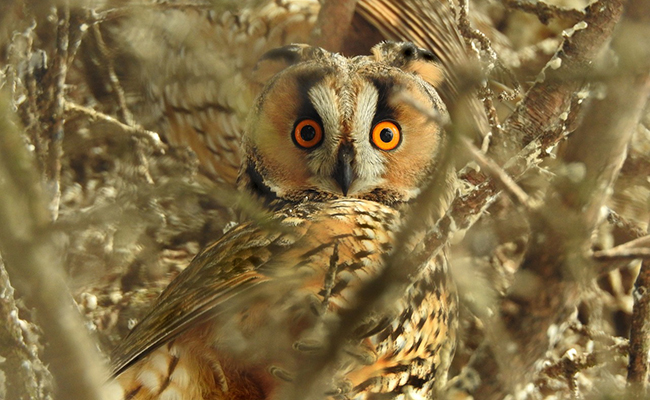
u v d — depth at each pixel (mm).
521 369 3664
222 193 3635
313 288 3633
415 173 3727
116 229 3760
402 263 3547
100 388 3504
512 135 3729
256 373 3629
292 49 3787
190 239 3842
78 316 3520
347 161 3719
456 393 3670
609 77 3566
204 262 3670
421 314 3660
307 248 3645
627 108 3609
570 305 3656
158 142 3867
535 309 3654
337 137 3721
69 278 3744
